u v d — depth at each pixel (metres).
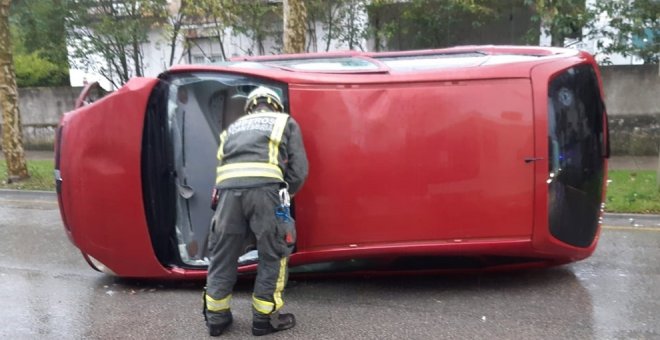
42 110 15.71
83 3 13.91
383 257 4.55
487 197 4.39
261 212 3.81
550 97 4.44
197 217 4.96
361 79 4.40
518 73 4.39
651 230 6.85
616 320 4.15
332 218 4.44
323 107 4.38
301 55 5.37
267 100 4.09
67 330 4.21
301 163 3.97
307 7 12.51
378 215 4.42
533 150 4.36
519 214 4.41
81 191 4.75
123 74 14.70
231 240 3.92
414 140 4.36
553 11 11.80
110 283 5.25
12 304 4.78
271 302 3.98
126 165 4.68
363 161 4.38
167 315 4.44
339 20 13.12
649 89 11.91
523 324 4.10
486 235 4.43
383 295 4.73
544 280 5.00
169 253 4.96
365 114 4.37
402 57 5.19
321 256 4.49
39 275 5.55
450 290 4.80
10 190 10.66
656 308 4.36
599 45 12.20
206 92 4.87
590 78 4.68
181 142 4.90
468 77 4.37
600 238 6.46
